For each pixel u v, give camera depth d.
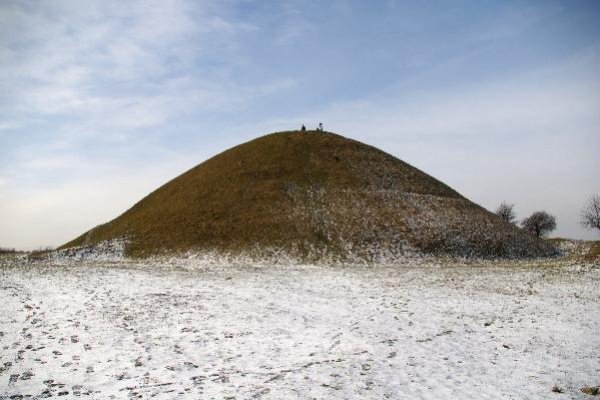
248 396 10.98
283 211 50.88
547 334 16.28
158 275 30.44
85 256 43.78
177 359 13.75
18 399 10.91
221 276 30.81
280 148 64.75
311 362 13.49
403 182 60.97
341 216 50.75
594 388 11.35
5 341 15.15
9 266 34.84
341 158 63.44
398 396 11.01
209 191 56.38
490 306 20.84
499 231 53.06
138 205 63.09
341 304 21.61
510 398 10.95
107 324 17.33
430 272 34.00
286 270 35.03
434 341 15.57
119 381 12.05
